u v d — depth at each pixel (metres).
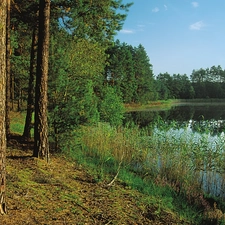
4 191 3.93
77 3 9.84
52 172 6.83
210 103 91.06
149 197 6.55
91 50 16.67
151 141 11.61
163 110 53.31
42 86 7.46
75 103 9.15
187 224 5.46
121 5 11.55
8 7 9.31
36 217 4.13
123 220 4.84
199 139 10.83
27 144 9.68
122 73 54.56
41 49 7.36
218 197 7.84
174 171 9.00
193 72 129.62
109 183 6.94
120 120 20.59
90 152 10.80
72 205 4.97
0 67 3.76
